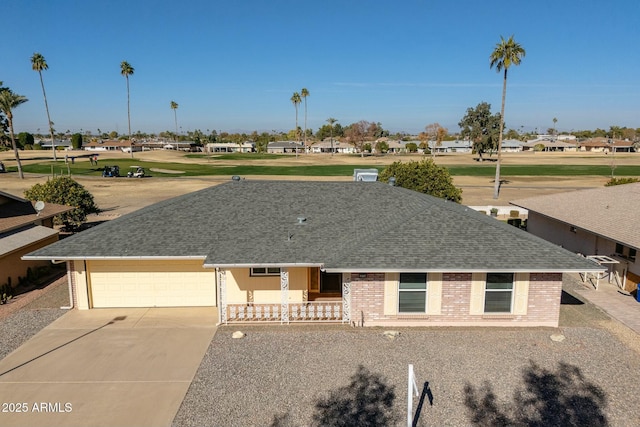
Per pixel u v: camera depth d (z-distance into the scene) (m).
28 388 11.17
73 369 12.07
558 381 11.49
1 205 22.73
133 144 163.50
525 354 12.91
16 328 14.78
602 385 11.31
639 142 190.12
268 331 14.40
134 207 44.16
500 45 50.56
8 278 18.33
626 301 17.52
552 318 14.80
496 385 11.30
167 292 16.70
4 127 92.31
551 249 14.77
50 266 21.64
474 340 13.77
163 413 10.15
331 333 14.21
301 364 12.29
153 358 12.67
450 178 33.31
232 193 19.92
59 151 141.50
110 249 15.54
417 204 18.45
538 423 9.85
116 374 11.80
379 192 20.48
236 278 16.38
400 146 189.50
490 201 49.31
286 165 107.75
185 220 17.45
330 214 18.19
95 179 70.88
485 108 128.50
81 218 30.55
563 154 161.50
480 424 9.81
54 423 9.79
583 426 9.75
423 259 14.12
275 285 16.48
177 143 184.12
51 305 16.91
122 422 9.84
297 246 15.47
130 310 16.39
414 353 12.92
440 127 195.38
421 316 14.66
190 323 15.12
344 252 14.60
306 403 10.52
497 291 14.69
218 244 15.76
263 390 11.05
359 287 14.57
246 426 9.71
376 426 9.71
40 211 23.14
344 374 11.78
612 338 14.02
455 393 10.94
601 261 19.08
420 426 9.75
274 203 19.08
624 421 9.91
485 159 133.75
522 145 189.25
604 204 23.30
